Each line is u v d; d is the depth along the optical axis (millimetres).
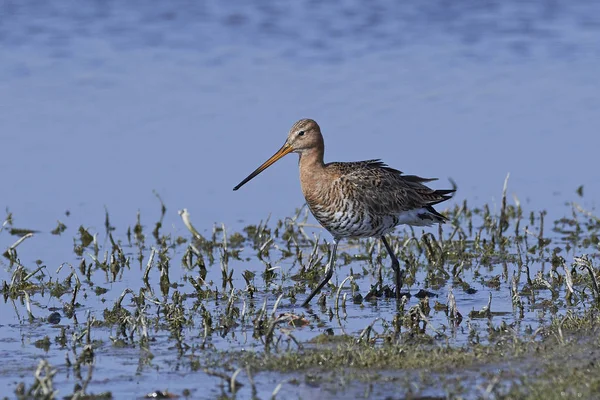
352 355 11172
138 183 18797
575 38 26469
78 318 13062
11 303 13703
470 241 16344
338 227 14094
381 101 22188
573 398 9727
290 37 26281
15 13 26438
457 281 14445
